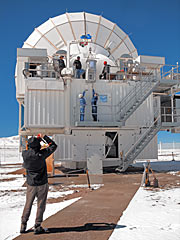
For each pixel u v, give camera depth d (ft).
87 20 71.10
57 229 14.94
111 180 38.70
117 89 53.67
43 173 14.62
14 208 21.38
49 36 69.87
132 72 56.90
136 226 15.33
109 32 72.79
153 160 94.12
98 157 50.29
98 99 52.49
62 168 62.34
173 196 25.07
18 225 16.38
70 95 51.19
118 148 52.60
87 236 13.52
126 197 24.85
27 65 50.75
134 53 76.33
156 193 26.89
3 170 60.90
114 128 52.13
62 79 49.67
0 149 153.28
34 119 47.93
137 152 49.44
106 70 54.85
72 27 70.13
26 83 48.34
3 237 14.07
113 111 52.95
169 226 15.28
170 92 63.26
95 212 18.88
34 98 48.39
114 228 14.93
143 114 54.60
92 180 38.91
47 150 14.87
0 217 18.44
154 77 56.90
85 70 54.08
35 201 24.72
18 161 97.81
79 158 50.47
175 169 55.83
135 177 42.42
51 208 20.83
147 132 52.08
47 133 54.65
